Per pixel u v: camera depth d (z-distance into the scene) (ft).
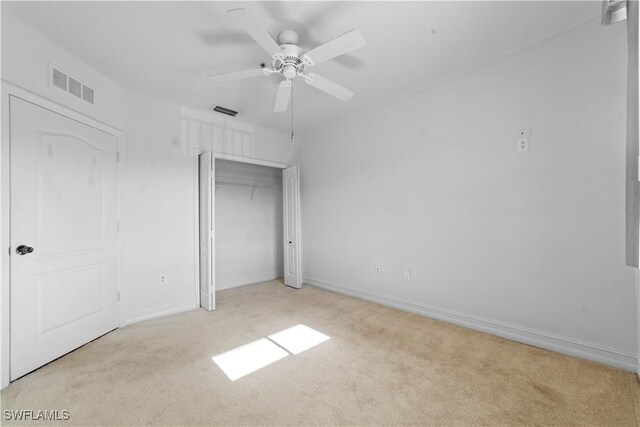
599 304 6.39
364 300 11.75
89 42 7.06
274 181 16.55
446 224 9.06
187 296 10.83
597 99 6.40
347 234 12.50
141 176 9.75
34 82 6.53
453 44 7.38
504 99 7.80
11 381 5.93
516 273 7.59
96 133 8.27
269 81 9.12
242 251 15.08
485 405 5.08
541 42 7.17
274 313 10.23
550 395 5.31
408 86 9.62
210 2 5.85
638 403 5.03
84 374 6.24
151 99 10.12
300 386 5.74
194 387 5.74
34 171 6.51
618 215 6.16
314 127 13.69
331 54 6.08
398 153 10.46
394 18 6.39
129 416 4.91
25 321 6.24
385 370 6.28
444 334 8.15
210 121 11.80
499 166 7.89
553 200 6.99
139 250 9.61
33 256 6.44
